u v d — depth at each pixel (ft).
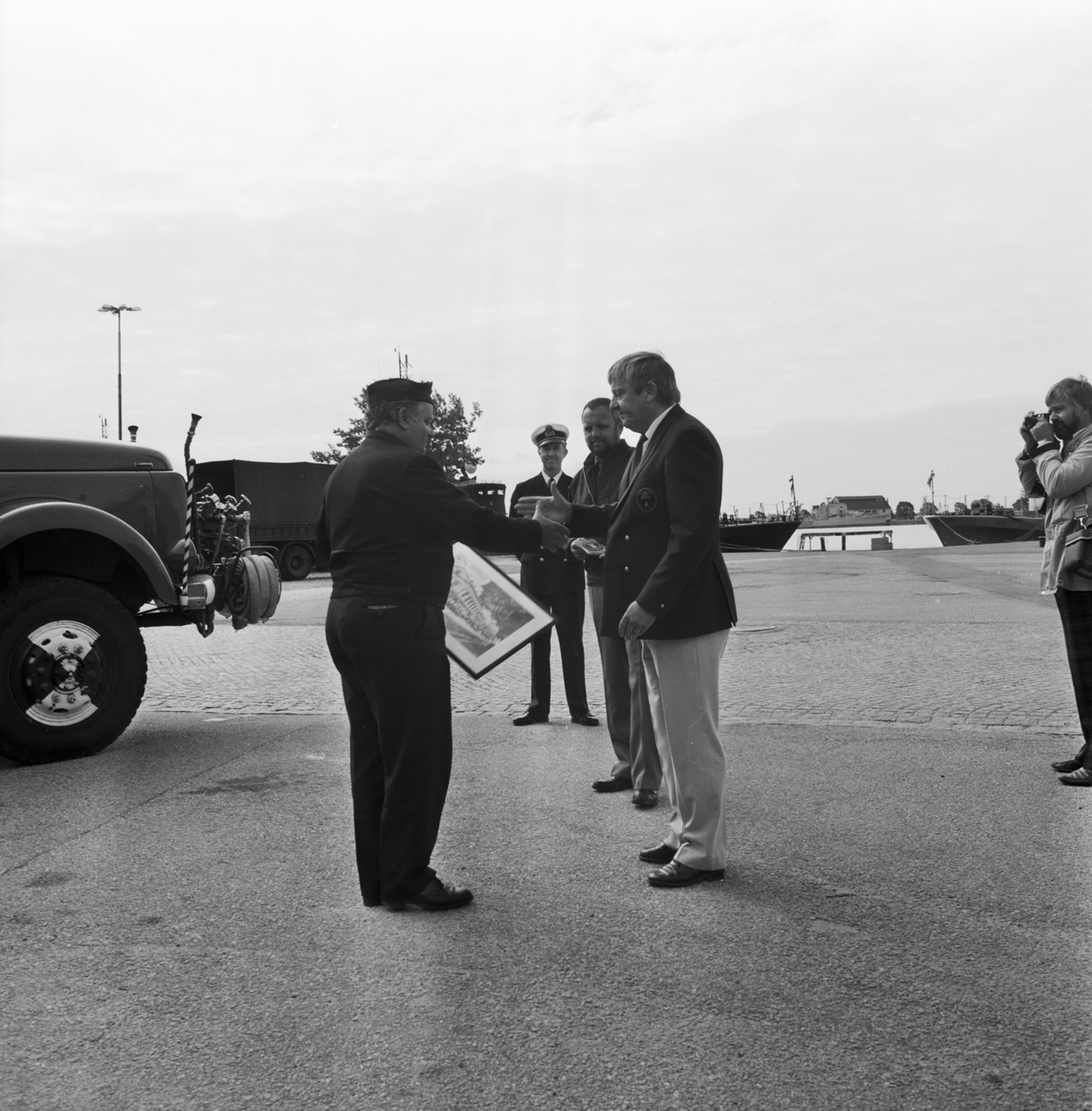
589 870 12.19
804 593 54.60
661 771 14.98
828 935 10.12
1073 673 15.67
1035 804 14.48
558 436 20.22
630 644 14.79
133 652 19.11
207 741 20.16
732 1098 7.32
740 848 12.85
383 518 10.73
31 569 20.29
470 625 11.80
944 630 35.76
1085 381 15.65
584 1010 8.67
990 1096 7.29
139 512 20.94
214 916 10.92
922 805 14.53
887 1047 7.98
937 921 10.41
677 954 9.76
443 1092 7.46
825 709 21.74
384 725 10.80
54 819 14.62
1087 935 10.00
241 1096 7.47
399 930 10.45
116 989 9.22
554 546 11.20
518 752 18.44
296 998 8.98
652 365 12.14
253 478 86.38
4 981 9.41
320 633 41.11
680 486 11.43
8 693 17.99
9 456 19.85
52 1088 7.62
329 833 13.82
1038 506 16.30
